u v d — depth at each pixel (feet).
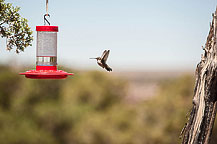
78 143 88.12
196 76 13.21
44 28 15.19
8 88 88.74
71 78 100.94
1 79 87.25
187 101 73.31
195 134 12.78
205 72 12.65
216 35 12.55
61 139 90.43
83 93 100.78
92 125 87.76
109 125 86.94
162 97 77.51
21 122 86.84
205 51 13.08
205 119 12.64
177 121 67.67
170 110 73.31
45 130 89.40
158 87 85.25
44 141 86.12
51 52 16.19
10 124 85.05
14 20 14.82
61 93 97.09
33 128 87.76
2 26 14.73
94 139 86.89
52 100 94.94
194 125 12.89
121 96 107.24
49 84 94.73
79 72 103.40
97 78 106.11
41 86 93.35
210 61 12.64
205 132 12.66
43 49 16.08
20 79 89.97
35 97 91.97
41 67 16.10
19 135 83.92
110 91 106.93
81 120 92.53
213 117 12.62
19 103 88.33
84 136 87.51
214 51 12.57
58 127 90.89
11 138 82.58
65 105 94.22
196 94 13.03
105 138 84.58
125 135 80.84
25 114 88.94
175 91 76.18
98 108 101.60
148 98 86.74
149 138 73.77
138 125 79.20
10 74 87.92
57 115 90.43
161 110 74.33
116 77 109.29
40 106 90.27
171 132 68.49
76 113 92.27
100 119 89.04
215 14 12.80
